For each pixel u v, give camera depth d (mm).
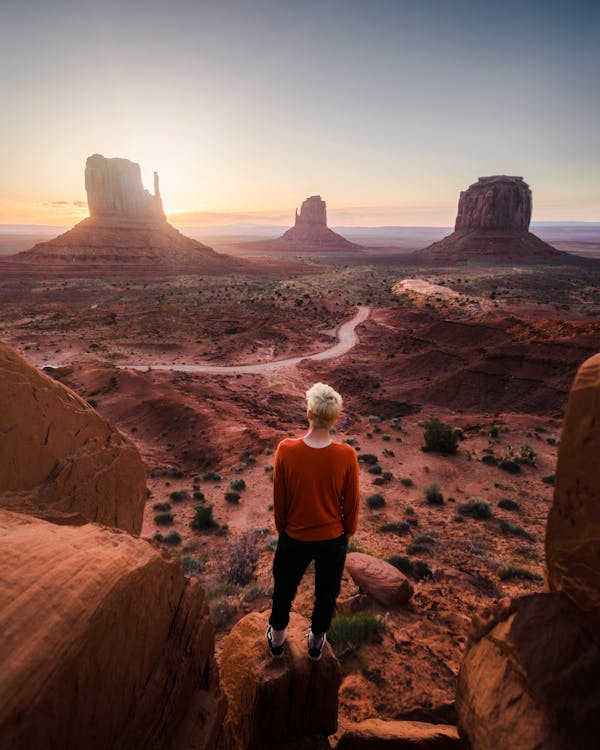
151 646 1802
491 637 2223
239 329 98062
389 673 5066
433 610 7742
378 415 59125
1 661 1070
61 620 1261
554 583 2217
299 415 57438
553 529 2227
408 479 30250
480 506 23484
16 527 1606
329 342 93062
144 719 1706
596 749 1716
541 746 1773
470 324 80250
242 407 55469
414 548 15203
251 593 9922
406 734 3053
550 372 58969
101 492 3498
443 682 4891
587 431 2031
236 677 3082
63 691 1185
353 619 6152
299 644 3160
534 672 1938
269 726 2891
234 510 27156
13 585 1272
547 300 132375
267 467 33969
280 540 2809
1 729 970
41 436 2938
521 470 32469
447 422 47094
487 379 61219
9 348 2904
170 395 53250
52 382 3205
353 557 9062
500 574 11469
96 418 3650
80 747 1301
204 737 2008
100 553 1632
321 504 2631
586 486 2025
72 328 101562
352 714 4430
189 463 39312
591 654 1887
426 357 73938
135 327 100500
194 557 19156
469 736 2119
